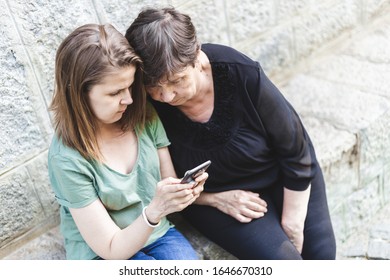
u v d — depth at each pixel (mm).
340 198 2869
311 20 3270
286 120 2049
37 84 2197
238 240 2180
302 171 2145
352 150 2793
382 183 3098
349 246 2982
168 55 1764
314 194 2320
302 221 2236
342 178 2820
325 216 2332
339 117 2891
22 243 2352
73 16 2203
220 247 2338
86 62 1675
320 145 2727
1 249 2305
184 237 2172
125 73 1714
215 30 2795
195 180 1808
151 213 1845
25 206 2309
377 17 3682
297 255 2150
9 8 2035
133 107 1902
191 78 1849
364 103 2957
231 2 2812
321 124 2854
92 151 1823
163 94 1861
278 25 3107
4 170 2203
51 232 2402
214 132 2049
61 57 1710
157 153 2061
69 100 1757
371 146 2883
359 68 3254
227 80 1993
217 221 2221
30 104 2201
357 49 3445
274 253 2125
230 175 2156
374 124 2840
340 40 3504
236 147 2068
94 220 1878
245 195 2191
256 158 2113
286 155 2117
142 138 1983
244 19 2914
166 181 1804
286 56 3221
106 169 1897
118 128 1946
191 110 2027
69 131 1800
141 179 1997
